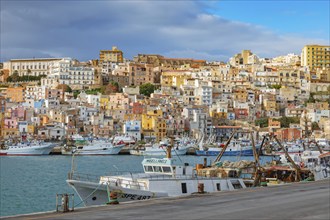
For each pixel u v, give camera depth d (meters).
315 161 86.00
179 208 45.56
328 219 39.22
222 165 85.81
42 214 43.81
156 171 70.88
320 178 83.88
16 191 105.38
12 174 141.62
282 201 49.62
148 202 50.16
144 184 62.59
